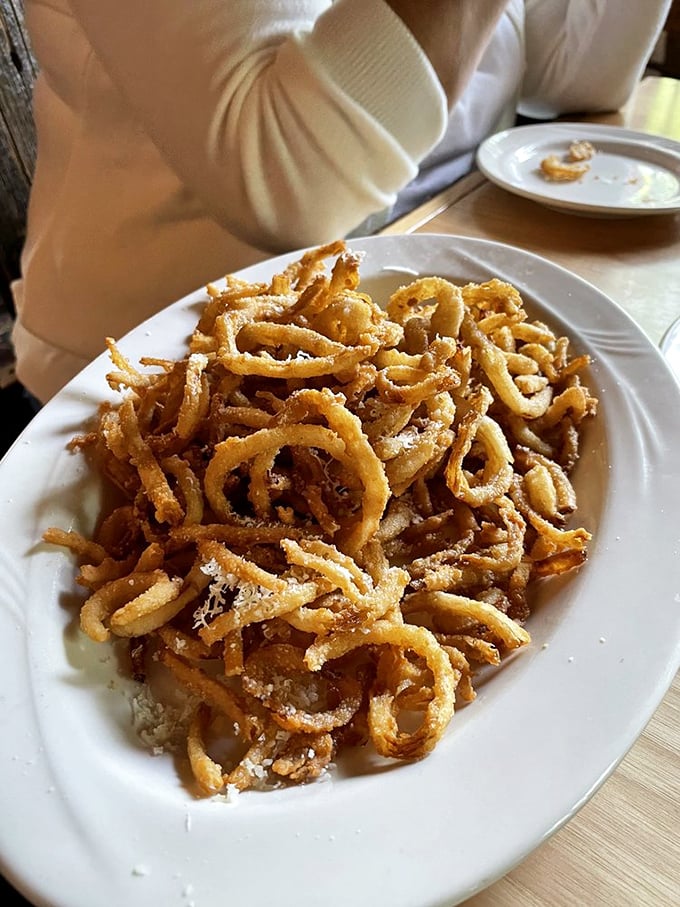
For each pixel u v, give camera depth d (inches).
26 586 9.9
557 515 11.1
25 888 6.9
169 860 7.1
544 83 27.2
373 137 16.3
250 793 8.3
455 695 9.0
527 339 13.7
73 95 20.3
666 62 36.2
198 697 9.7
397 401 10.9
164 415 12.1
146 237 19.7
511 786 7.4
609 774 7.4
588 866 7.5
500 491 11.2
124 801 7.7
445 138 25.6
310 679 9.6
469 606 9.8
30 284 21.7
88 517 11.6
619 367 12.7
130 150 19.5
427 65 15.9
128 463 11.8
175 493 11.1
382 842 7.1
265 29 16.2
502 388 12.3
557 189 20.1
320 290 12.4
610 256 17.6
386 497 10.1
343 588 9.3
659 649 8.4
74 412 12.7
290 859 7.0
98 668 9.5
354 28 15.3
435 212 19.8
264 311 12.7
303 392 10.4
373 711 8.8
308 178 17.0
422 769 7.8
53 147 21.6
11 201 27.7
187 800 8.0
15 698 8.5
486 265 15.6
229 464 10.5
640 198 19.4
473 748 7.8
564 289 14.6
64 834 7.3
